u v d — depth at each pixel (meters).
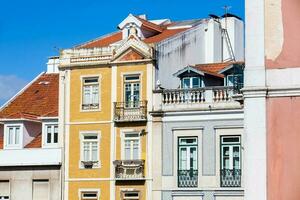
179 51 43.09
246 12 22.95
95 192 41.28
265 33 22.72
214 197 38.50
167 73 42.03
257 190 22.33
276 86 22.42
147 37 45.69
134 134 40.75
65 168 42.06
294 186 22.08
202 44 45.28
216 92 38.97
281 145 22.28
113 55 41.69
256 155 22.44
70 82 42.59
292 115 22.25
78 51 42.59
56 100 45.81
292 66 22.38
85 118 42.00
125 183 40.56
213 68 42.31
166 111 39.91
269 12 22.78
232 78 39.97
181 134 39.53
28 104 46.09
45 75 48.78
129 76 41.34
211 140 38.88
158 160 39.94
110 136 41.25
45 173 42.56
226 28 46.97
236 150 38.38
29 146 44.06
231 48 46.78
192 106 39.34
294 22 22.55
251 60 22.72
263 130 22.42
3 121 44.50
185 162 39.41
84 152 41.81
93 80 42.16
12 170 43.25
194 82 40.84
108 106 41.53
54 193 42.22
